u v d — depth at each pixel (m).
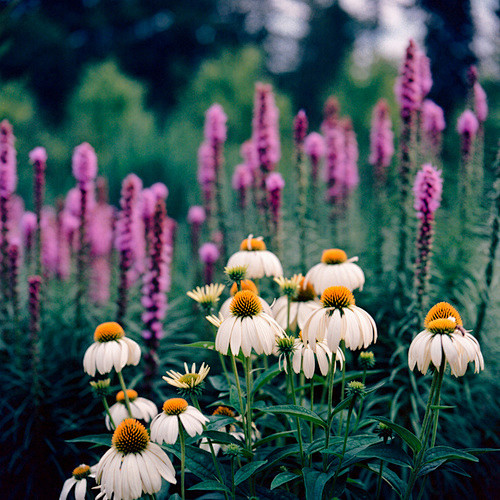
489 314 4.14
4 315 4.47
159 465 1.96
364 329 2.01
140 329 4.32
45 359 4.36
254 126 4.75
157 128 14.17
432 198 3.51
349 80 17.48
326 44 32.22
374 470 2.30
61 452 3.74
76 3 28.44
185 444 2.20
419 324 3.60
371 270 4.70
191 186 9.41
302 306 2.59
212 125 5.17
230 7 32.72
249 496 2.22
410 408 3.62
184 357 4.55
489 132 6.87
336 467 2.16
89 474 2.31
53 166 11.16
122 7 28.33
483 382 4.02
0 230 4.40
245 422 2.31
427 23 18.25
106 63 14.59
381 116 5.63
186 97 15.81
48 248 5.60
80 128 13.12
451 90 17.95
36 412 3.78
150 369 3.90
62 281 5.84
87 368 2.32
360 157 10.18
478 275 4.07
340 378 2.49
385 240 4.73
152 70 29.28
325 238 5.62
